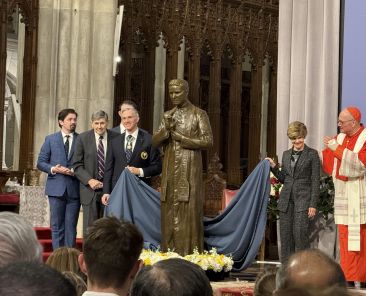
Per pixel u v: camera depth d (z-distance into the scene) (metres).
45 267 1.78
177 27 15.31
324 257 2.32
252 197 9.32
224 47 16.08
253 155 16.81
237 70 16.27
